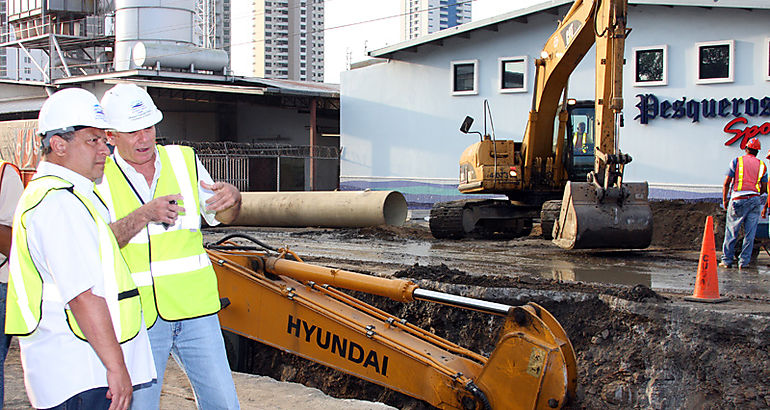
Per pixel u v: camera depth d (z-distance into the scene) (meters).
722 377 6.28
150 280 3.64
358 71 27.61
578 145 13.97
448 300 5.55
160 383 3.68
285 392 6.04
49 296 2.90
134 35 33.75
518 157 14.19
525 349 5.04
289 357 7.91
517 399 5.04
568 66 12.70
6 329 2.97
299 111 31.30
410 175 26.44
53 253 2.82
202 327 3.76
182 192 3.84
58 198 2.87
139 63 29.25
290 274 6.70
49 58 34.12
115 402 2.86
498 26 23.75
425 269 8.76
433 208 14.45
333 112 32.97
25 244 2.90
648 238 10.68
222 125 33.06
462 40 24.67
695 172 20.39
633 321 6.91
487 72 24.25
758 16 19.09
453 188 25.33
